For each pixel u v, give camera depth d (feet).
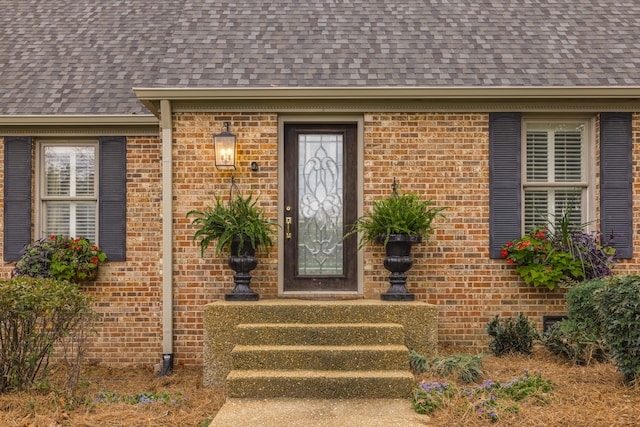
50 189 24.07
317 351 17.07
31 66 25.40
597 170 21.98
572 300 19.27
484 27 24.79
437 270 21.52
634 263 21.58
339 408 15.23
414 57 22.70
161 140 22.48
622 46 23.48
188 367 21.35
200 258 21.45
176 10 29.12
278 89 20.63
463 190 21.63
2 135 23.32
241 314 19.01
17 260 23.13
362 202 21.91
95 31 27.61
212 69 21.90
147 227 23.36
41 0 30.09
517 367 18.01
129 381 20.47
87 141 23.93
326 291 22.31
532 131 22.58
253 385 16.20
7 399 15.38
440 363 17.46
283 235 22.15
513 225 21.61
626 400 14.85
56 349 22.48
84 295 16.99
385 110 21.66
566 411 14.14
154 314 23.13
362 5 26.58
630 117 21.76
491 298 21.52
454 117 21.74
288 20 25.27
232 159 21.04
